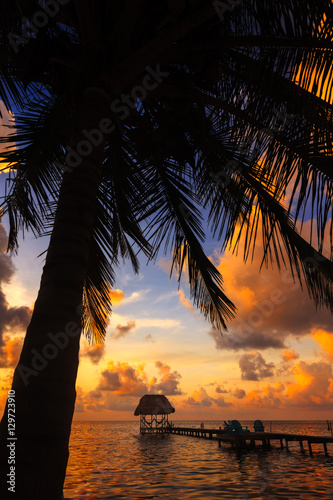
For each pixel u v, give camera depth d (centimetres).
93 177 285
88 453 2350
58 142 509
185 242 597
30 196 521
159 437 4344
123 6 305
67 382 225
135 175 556
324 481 1125
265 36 323
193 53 341
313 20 299
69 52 334
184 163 420
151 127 409
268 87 359
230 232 507
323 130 354
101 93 302
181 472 1373
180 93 354
